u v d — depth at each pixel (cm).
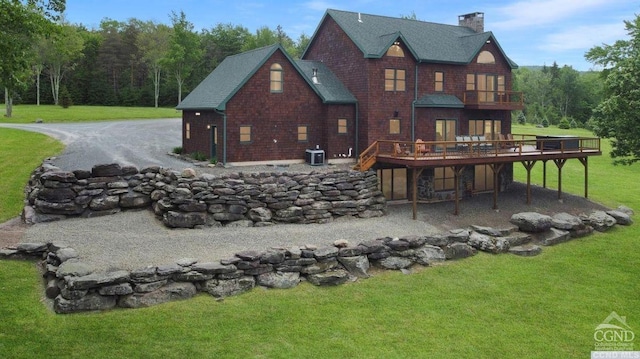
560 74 11494
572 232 2759
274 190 2470
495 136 3597
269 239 2180
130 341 1454
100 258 1809
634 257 2472
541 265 2323
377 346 1535
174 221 2234
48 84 8219
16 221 2255
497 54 3594
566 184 3928
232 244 2080
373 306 1803
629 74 2309
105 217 2314
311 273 1959
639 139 2392
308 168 2916
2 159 3044
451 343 1581
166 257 1870
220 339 1509
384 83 3180
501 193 3434
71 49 7138
